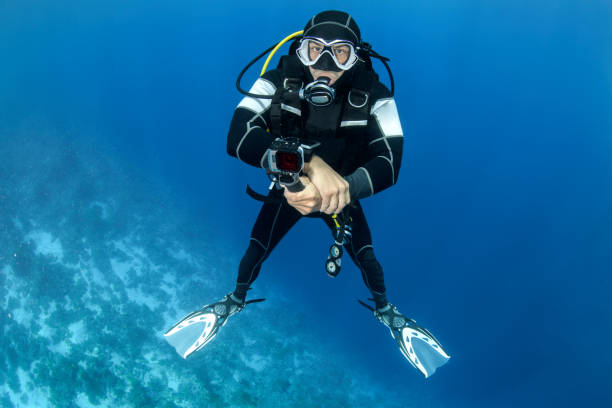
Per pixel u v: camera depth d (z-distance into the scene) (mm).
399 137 1357
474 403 9039
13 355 7266
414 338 2297
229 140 1238
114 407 6762
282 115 1432
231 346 7918
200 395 7047
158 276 8797
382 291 2195
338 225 1737
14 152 10992
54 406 6836
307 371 8086
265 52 1534
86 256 8680
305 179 1108
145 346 7445
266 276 10078
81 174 10594
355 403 7867
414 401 8422
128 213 10039
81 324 7582
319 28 1320
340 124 1424
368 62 1503
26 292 8016
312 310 9680
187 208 10820
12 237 8758
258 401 7219
